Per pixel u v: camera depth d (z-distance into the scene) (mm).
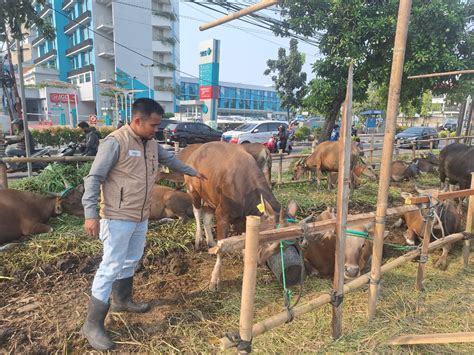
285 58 30188
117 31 36719
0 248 4141
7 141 8195
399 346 2768
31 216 4578
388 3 7578
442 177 7191
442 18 7035
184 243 4621
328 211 4211
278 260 3291
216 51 24859
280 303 3363
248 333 2162
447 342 2656
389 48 7375
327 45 7863
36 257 4012
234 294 3484
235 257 4359
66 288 3551
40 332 2863
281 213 2969
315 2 7777
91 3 36375
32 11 5102
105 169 2434
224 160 3699
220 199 3643
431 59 7012
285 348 2727
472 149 6410
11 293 3424
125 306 3113
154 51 39500
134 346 2729
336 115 9625
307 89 9461
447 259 4418
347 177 2457
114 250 2611
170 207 5281
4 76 13047
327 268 3820
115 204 2568
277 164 13062
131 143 2527
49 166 6449
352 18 7391
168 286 3650
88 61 39156
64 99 37094
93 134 7742
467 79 7625
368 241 3803
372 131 30297
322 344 2766
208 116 25703
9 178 7809
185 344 2756
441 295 3533
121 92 32938
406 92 7934
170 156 3047
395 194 7766
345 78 8109
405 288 3639
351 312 3205
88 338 2693
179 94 46656
